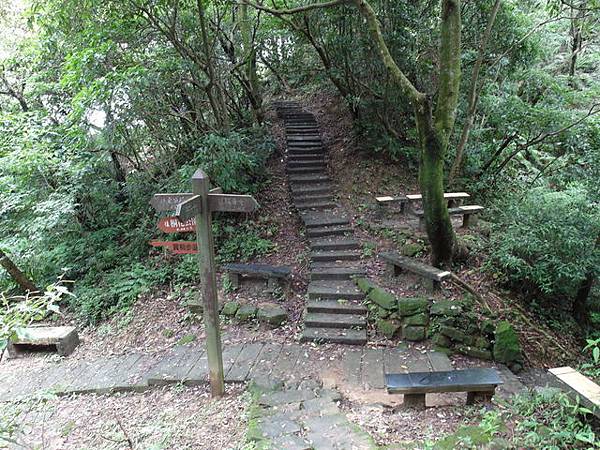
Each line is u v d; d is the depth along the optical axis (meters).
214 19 8.12
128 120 6.43
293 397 3.65
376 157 8.70
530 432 2.59
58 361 5.23
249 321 5.36
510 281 5.58
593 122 6.49
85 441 3.53
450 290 5.11
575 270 5.22
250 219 7.39
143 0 6.17
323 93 11.67
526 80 8.06
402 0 7.14
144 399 4.16
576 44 9.70
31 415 4.06
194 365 4.56
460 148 7.54
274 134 10.02
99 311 6.22
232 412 3.61
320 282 5.73
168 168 7.74
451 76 4.85
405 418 3.25
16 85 8.24
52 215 6.29
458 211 6.29
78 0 6.21
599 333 5.71
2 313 2.46
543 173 8.12
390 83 7.78
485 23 7.57
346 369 4.23
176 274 6.52
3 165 6.19
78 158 7.06
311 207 7.52
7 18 8.23
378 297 5.08
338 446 2.81
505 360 4.45
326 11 7.75
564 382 2.75
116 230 7.70
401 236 6.35
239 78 8.78
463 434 2.73
